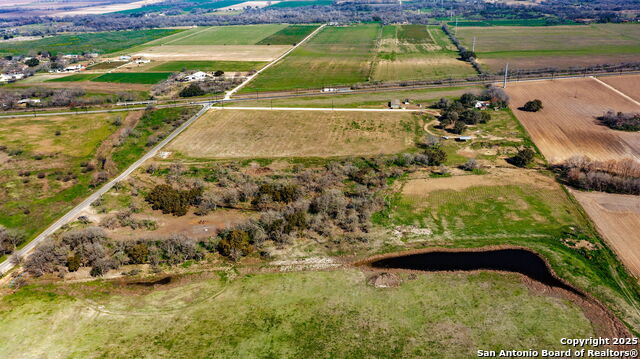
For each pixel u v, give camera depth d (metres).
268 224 78.75
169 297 63.75
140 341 55.34
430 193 90.19
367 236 76.94
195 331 56.75
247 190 90.94
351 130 124.50
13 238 77.38
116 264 70.81
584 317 57.09
